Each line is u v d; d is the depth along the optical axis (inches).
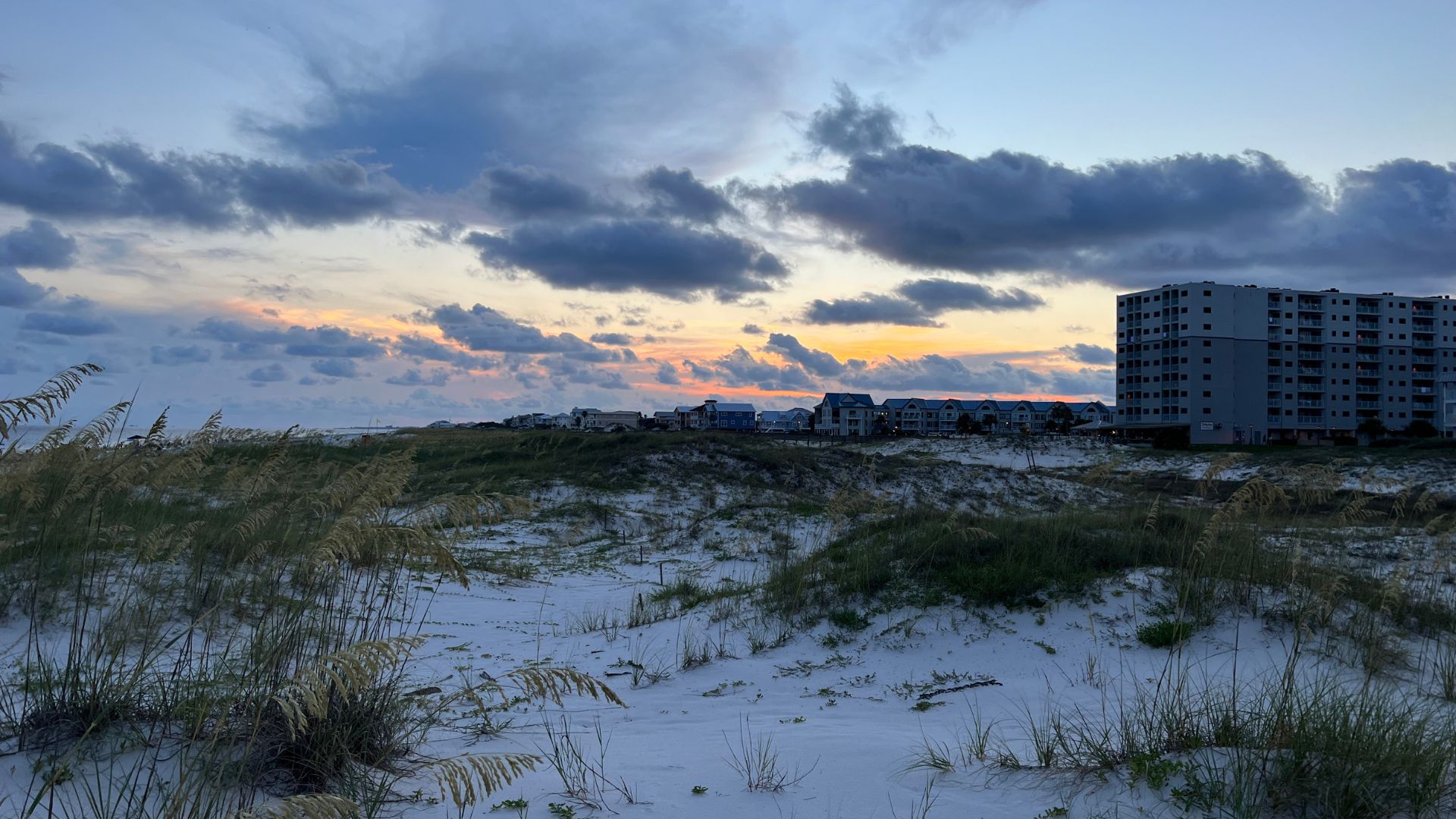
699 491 1045.2
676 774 189.3
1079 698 268.5
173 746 168.2
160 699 187.0
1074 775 180.5
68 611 272.1
